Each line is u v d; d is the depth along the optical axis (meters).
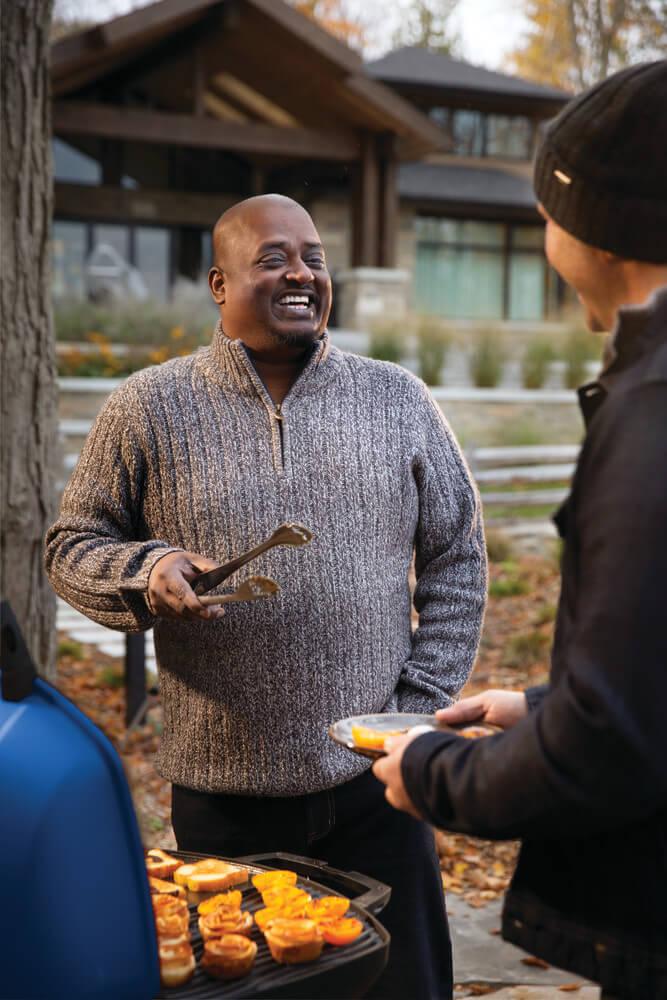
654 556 1.21
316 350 2.34
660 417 1.26
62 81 15.24
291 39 15.82
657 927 1.37
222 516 2.24
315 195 19.52
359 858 2.26
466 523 2.46
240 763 2.21
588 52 22.70
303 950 1.52
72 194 17.84
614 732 1.20
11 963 1.36
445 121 23.00
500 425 13.69
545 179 1.43
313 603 2.21
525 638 7.47
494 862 4.41
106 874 1.40
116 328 13.60
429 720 1.76
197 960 1.58
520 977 3.39
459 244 22.70
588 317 1.52
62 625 7.93
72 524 2.31
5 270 4.20
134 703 5.55
